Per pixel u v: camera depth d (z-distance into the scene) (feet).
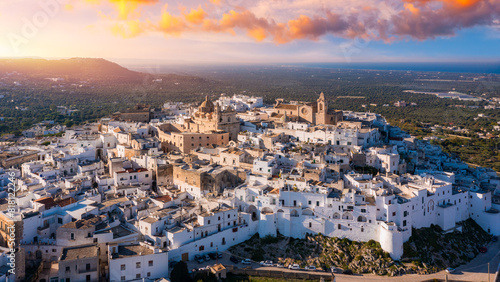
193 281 481.87
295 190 595.88
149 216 544.21
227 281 494.18
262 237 583.17
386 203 554.87
